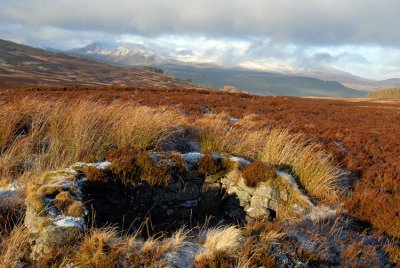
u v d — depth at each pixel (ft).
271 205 23.85
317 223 21.65
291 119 64.28
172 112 48.24
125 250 14.80
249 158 29.17
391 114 99.55
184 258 15.74
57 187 17.80
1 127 27.35
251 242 16.63
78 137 26.25
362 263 18.12
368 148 46.14
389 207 23.77
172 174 23.56
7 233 15.99
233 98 100.83
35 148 26.48
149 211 22.63
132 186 21.93
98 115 31.65
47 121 30.58
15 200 17.83
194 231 22.80
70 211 16.52
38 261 14.60
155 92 110.01
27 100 38.06
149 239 17.40
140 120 30.40
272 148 30.27
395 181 31.42
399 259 19.17
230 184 25.67
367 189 27.76
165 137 30.81
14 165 22.61
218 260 15.20
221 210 26.11
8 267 13.89
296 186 24.77
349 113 93.09
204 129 35.04
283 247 17.34
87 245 14.47
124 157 22.38
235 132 35.83
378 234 21.76
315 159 29.22
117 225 20.81
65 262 14.20
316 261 17.37
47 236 14.83
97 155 25.93
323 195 25.67
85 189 19.56
